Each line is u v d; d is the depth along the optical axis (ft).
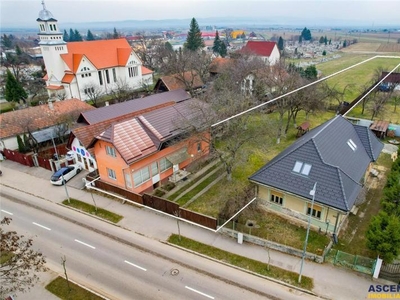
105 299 64.03
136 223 88.69
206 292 65.21
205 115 103.30
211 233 82.94
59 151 136.56
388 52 467.52
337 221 76.33
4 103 231.09
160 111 113.39
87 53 222.48
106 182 107.45
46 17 203.10
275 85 159.33
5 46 577.43
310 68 245.65
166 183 110.22
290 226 83.51
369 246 67.10
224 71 200.85
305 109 147.84
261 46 281.74
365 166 91.30
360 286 64.85
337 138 93.04
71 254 77.71
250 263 72.08
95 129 114.32
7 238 56.18
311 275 67.92
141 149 98.32
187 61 221.05
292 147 93.56
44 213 95.76
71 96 212.43
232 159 105.91
